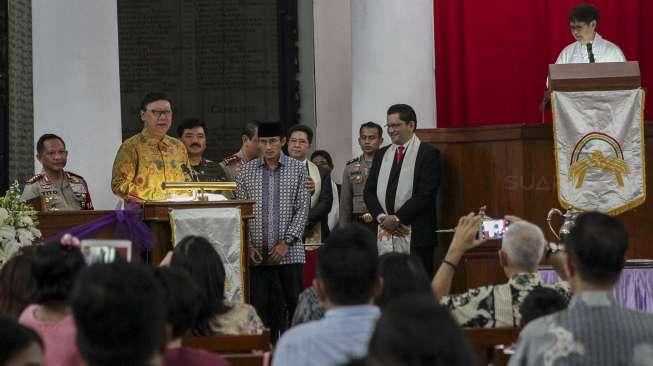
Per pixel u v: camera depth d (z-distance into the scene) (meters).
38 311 5.89
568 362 4.95
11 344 3.71
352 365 3.36
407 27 14.98
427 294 5.97
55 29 14.59
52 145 12.21
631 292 10.66
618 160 11.23
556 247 7.14
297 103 18.47
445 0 15.05
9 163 15.17
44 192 12.19
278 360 4.94
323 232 14.23
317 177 14.02
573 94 11.27
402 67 14.95
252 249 12.19
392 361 3.20
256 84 18.64
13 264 6.48
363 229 5.39
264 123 12.38
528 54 15.11
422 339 3.19
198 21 18.58
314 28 18.56
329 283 5.16
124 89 18.52
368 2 15.01
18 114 15.10
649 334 4.98
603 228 5.18
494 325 6.84
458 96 15.09
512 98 15.13
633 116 11.26
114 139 14.73
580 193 11.23
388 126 12.19
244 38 18.62
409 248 11.91
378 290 5.39
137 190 11.70
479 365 6.62
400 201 12.05
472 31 15.09
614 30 15.09
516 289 6.85
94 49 14.69
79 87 14.59
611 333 4.97
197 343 6.54
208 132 18.59
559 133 11.30
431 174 11.95
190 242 6.99
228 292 10.94
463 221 7.03
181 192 11.50
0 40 15.28
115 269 3.73
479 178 11.95
